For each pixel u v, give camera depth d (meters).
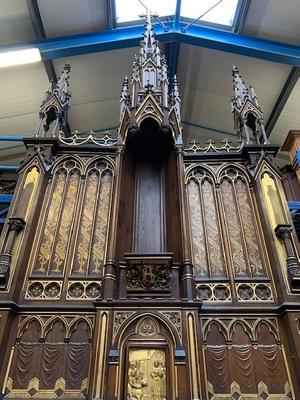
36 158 5.79
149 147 6.30
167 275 4.61
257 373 4.05
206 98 11.66
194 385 3.70
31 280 4.71
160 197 5.91
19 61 8.37
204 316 4.45
